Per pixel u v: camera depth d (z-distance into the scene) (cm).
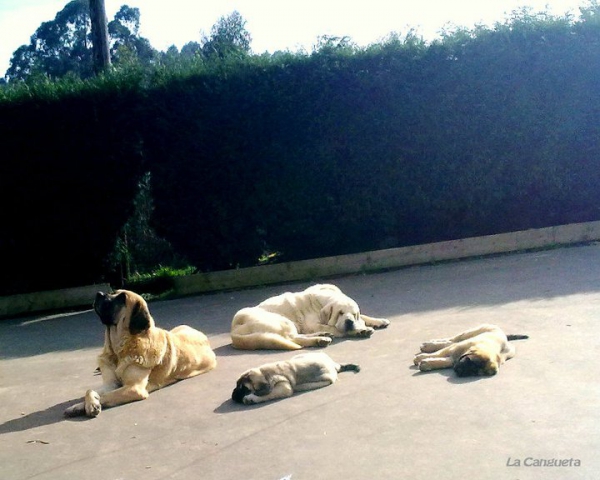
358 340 898
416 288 1221
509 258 1416
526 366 700
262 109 1459
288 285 1424
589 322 843
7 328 1275
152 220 1472
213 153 1455
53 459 586
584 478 460
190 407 683
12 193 1391
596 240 1509
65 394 780
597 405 579
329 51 1478
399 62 1489
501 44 1510
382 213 1520
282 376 682
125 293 731
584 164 1573
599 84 1552
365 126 1491
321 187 1495
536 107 1533
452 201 1534
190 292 1455
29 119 1386
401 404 629
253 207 1480
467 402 616
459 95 1509
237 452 560
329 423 601
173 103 1440
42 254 1420
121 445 602
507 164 1540
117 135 1423
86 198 1423
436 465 499
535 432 538
